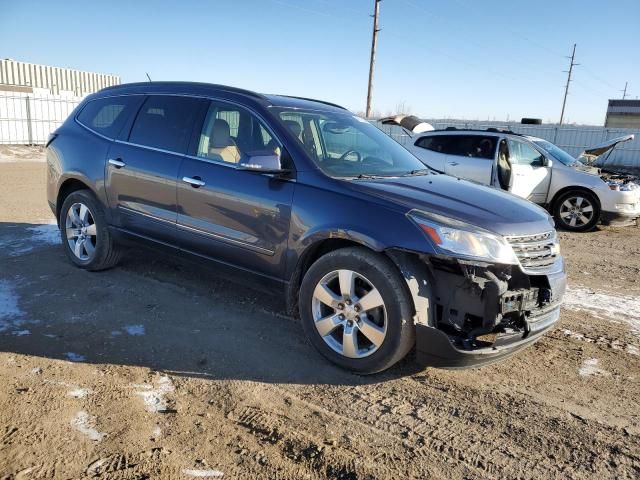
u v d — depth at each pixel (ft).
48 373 11.41
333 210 12.03
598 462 9.33
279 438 9.56
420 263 11.31
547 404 11.23
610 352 14.05
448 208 11.57
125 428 9.57
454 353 10.84
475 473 8.89
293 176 12.92
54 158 18.78
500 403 11.18
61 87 127.95
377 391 11.44
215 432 9.64
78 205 18.17
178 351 12.87
